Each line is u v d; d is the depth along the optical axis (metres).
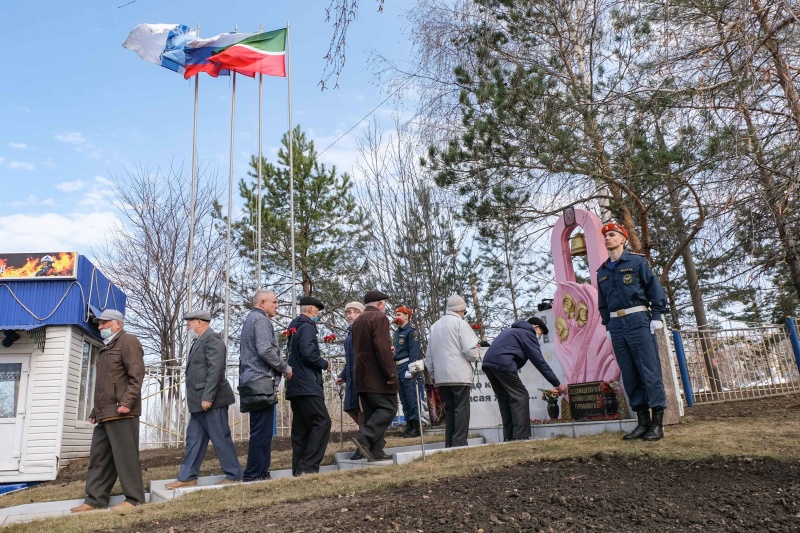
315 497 5.11
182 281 24.62
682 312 19.06
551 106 10.95
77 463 12.82
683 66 6.96
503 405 7.92
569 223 8.55
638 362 6.15
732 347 12.84
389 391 6.96
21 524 5.21
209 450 11.72
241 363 6.74
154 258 24.53
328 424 7.04
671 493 4.25
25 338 12.88
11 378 12.64
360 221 18.62
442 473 5.45
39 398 12.55
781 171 6.75
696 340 12.63
